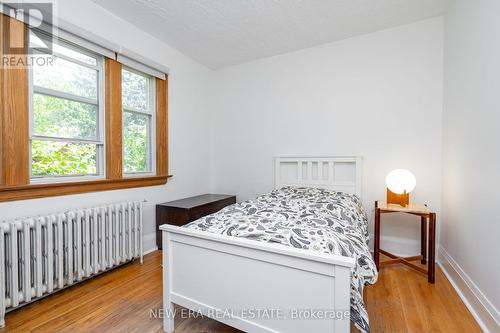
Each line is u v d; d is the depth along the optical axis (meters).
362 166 2.53
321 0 1.95
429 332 1.32
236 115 3.24
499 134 1.27
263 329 1.07
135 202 2.20
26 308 1.53
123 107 2.30
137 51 2.32
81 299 1.64
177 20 2.21
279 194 2.29
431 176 2.27
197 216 2.53
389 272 2.04
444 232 2.15
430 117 2.26
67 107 1.87
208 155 3.37
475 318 1.44
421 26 2.27
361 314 0.97
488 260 1.36
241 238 1.14
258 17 2.18
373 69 2.47
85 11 1.88
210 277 1.21
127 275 2.00
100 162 2.10
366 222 2.38
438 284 1.84
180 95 2.87
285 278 1.02
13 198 1.52
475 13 1.57
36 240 1.54
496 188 1.29
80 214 1.76
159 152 2.63
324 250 1.04
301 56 2.82
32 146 1.68
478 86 1.52
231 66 3.26
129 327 1.36
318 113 2.75
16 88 1.53
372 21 2.27
